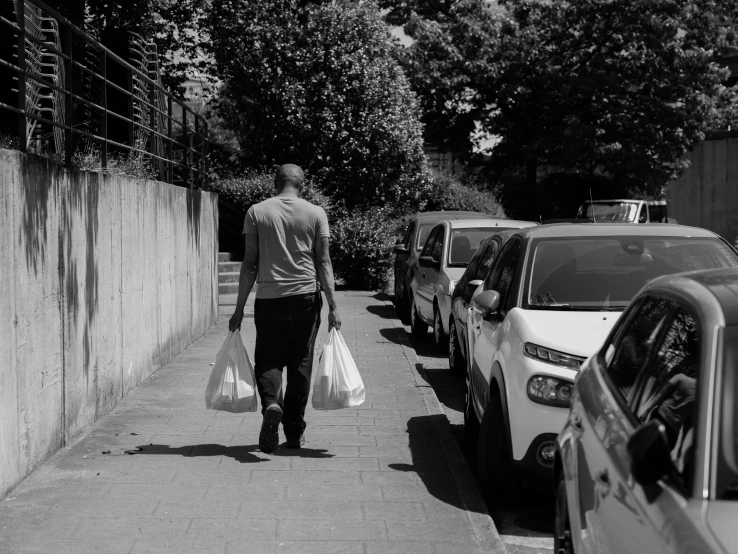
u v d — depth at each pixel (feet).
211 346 38.50
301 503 17.66
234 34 79.00
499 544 15.71
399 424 24.43
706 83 112.68
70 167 23.65
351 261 69.36
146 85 38.60
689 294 10.78
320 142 79.20
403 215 86.99
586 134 107.24
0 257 17.30
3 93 24.20
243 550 15.19
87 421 23.40
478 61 109.60
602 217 91.97
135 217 28.94
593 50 116.67
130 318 28.25
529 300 20.94
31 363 19.12
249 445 21.93
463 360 34.24
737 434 8.85
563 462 13.12
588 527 10.98
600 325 18.84
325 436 23.06
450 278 38.11
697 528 7.99
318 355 35.40
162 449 21.44
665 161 114.93
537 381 17.42
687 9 110.63
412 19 110.32
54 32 25.34
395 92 82.02
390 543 15.66
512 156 117.60
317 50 78.43
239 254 65.16
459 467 20.26
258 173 78.89
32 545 15.24
